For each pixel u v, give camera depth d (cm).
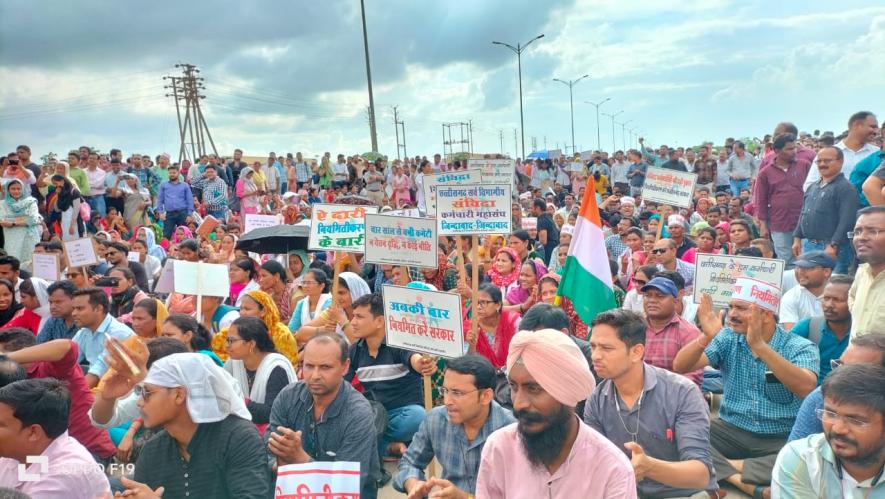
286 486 359
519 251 1136
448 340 543
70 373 544
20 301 952
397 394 645
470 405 432
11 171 1479
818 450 350
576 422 297
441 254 1024
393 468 643
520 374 287
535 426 287
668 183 1274
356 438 475
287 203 2077
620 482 289
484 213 818
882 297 483
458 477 448
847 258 859
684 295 831
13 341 594
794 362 551
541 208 1623
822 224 875
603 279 694
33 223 1358
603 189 2734
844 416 317
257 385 564
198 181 2277
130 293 936
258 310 669
